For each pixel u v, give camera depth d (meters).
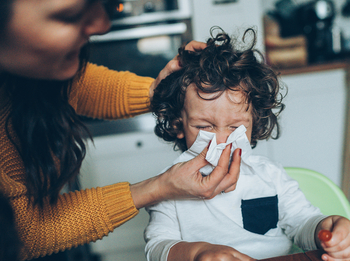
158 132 0.81
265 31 1.99
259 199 0.69
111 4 0.34
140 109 0.80
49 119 0.53
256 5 1.75
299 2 2.19
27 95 0.51
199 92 0.63
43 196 0.54
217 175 0.54
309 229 0.60
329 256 0.43
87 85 0.78
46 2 0.28
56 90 0.53
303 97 1.82
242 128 0.59
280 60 1.96
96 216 0.57
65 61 0.35
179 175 0.55
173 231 0.68
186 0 1.73
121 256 1.69
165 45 1.78
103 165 1.64
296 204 0.70
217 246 0.46
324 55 2.10
